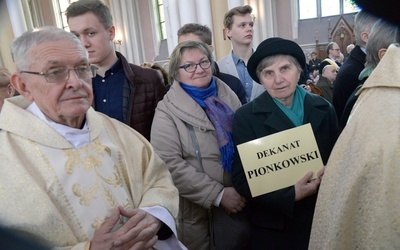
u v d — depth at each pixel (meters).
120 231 1.01
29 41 0.99
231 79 2.16
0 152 0.99
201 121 1.62
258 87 2.51
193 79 1.67
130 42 13.22
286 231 1.46
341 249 0.90
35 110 1.09
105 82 1.81
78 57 1.03
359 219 0.86
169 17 9.80
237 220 1.61
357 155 0.87
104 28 1.74
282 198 1.37
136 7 13.21
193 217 1.66
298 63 1.43
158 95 1.92
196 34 2.37
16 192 0.94
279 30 12.67
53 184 1.01
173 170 1.57
